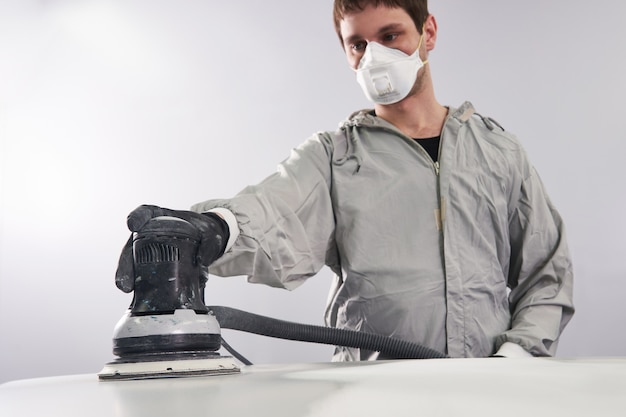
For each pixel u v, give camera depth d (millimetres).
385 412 399
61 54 5223
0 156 5176
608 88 4320
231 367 764
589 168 4305
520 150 1729
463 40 4523
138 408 447
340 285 1701
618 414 383
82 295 5055
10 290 5070
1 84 5219
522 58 4445
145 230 819
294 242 1503
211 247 862
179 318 780
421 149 1667
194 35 5062
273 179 1587
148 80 5102
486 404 409
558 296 1684
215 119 5008
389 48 1649
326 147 1698
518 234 1725
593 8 4371
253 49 4977
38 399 529
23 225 5133
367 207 1632
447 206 1628
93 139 5156
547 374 540
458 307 1593
